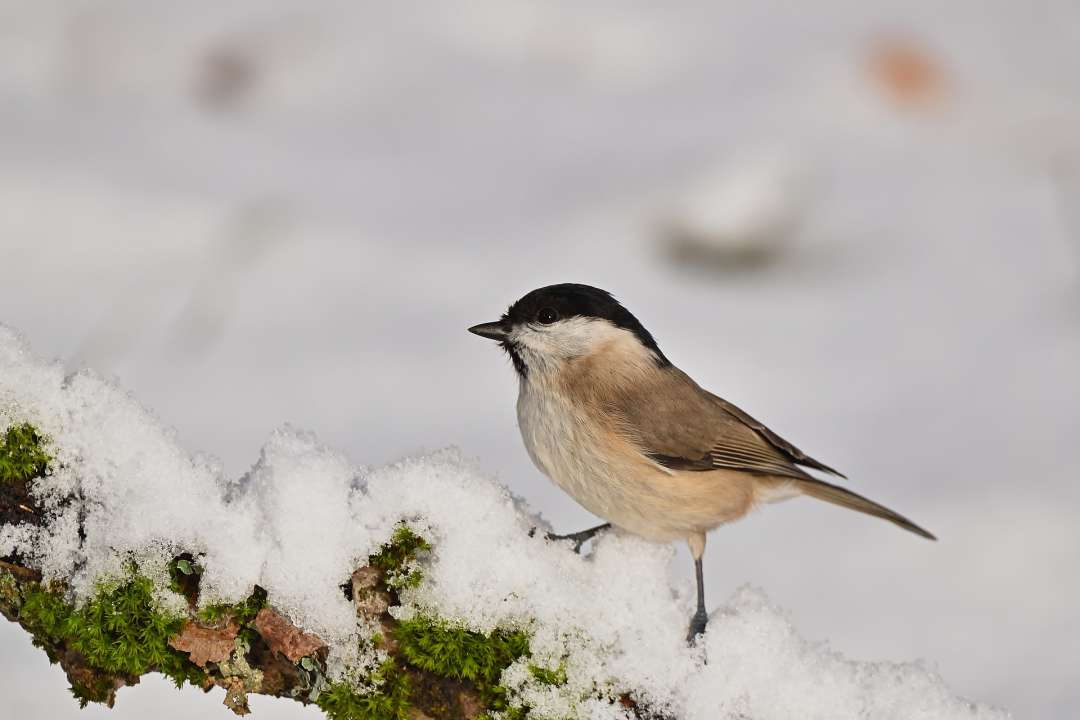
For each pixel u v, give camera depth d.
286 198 14.55
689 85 18.14
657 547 4.67
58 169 14.52
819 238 14.77
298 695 4.35
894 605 8.84
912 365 12.71
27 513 4.27
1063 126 16.42
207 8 18.48
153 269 12.54
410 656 4.32
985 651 8.37
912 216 15.38
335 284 13.27
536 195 15.15
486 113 17.38
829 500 6.78
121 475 4.25
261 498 4.31
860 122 16.83
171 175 14.77
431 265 13.60
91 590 4.25
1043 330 13.24
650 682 4.37
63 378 4.33
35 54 17.44
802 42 19.17
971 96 17.52
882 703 4.33
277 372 11.69
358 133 16.47
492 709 4.36
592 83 18.61
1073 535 9.57
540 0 20.03
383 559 4.33
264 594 4.27
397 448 10.46
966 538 9.66
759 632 4.43
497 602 4.36
